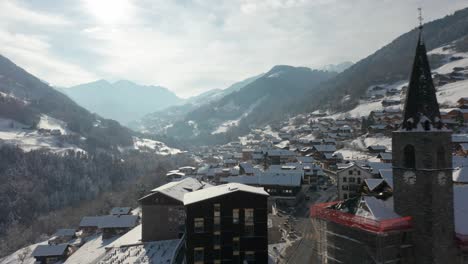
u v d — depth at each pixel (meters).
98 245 100.62
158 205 71.75
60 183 176.12
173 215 71.69
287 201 100.12
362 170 93.75
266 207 51.25
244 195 50.97
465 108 157.25
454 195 37.53
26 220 144.00
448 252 32.22
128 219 110.19
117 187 184.38
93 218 120.38
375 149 142.62
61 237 115.38
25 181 166.25
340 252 36.78
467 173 56.22
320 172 124.19
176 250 59.44
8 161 180.75
